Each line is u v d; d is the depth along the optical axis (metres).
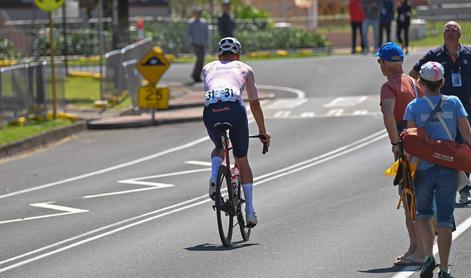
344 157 42.50
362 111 57.91
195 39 79.56
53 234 29.44
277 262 23.98
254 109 26.56
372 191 33.88
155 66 57.25
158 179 39.59
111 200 35.16
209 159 44.59
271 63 91.06
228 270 23.34
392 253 24.56
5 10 120.62
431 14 65.19
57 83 60.66
